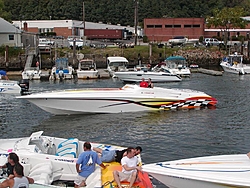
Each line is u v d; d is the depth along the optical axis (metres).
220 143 18.64
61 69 48.88
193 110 26.80
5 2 122.75
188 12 126.75
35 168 12.78
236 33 90.00
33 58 56.47
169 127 21.91
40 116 24.83
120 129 21.52
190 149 17.72
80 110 25.11
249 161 12.56
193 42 78.69
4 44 62.09
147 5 125.38
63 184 12.94
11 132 20.84
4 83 35.84
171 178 11.67
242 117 24.47
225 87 40.25
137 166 11.64
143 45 72.31
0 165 12.34
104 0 126.00
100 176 11.81
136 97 25.88
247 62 69.88
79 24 96.44
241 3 138.88
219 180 11.26
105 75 48.97
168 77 45.53
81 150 15.02
